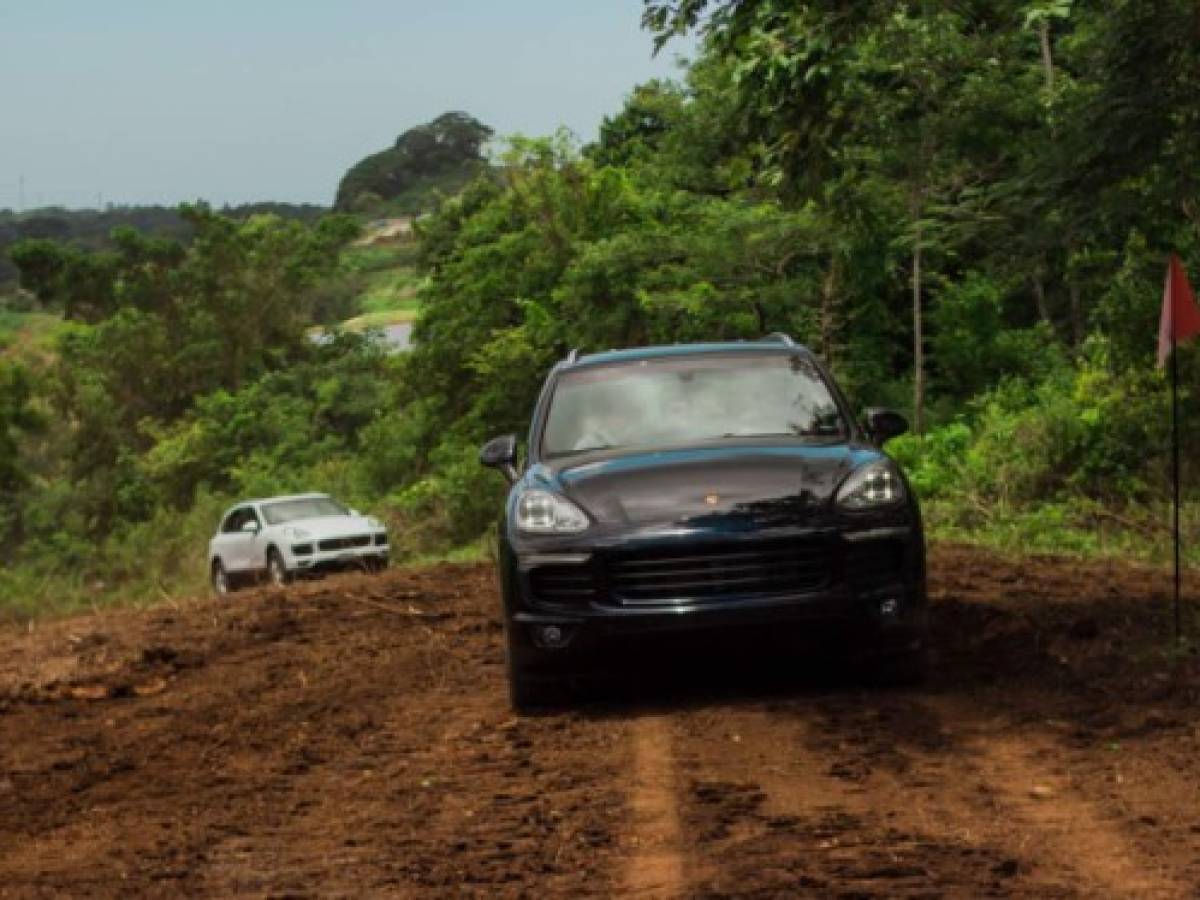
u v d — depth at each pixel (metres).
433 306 64.19
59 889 7.34
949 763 8.93
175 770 10.46
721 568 10.61
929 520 25.09
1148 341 24.34
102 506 93.19
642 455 11.53
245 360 117.19
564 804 8.42
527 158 60.25
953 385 43.66
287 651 16.12
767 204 43.78
